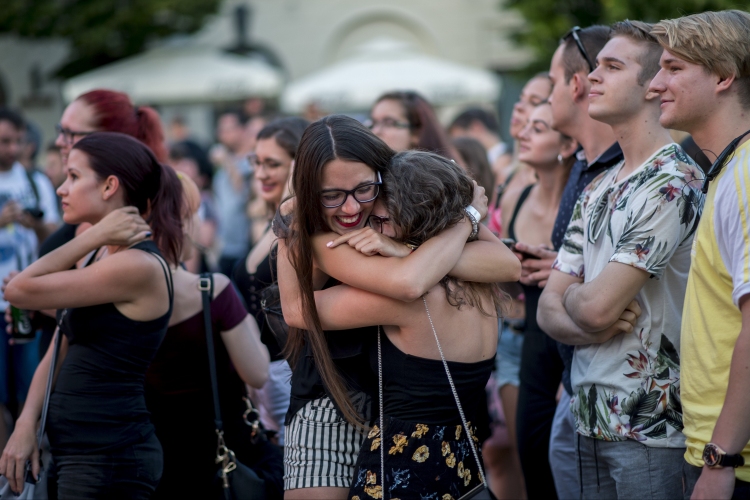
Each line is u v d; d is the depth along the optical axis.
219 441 3.19
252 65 13.74
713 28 2.29
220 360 3.38
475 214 2.50
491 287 2.55
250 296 4.00
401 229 2.37
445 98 12.20
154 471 2.95
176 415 3.26
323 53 16.22
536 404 3.73
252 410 3.47
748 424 2.10
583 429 2.80
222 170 9.66
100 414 2.83
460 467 2.39
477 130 7.11
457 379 2.39
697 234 2.35
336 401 2.40
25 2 12.77
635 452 2.67
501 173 6.54
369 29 16.08
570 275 2.98
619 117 2.75
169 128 13.99
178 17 14.02
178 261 3.32
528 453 3.76
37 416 2.97
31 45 15.29
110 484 2.83
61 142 3.77
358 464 2.40
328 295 2.42
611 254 2.73
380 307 2.33
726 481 2.12
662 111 2.43
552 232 3.51
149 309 2.89
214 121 15.77
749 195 2.14
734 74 2.28
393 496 2.32
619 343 2.71
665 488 2.65
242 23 16.20
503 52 15.48
